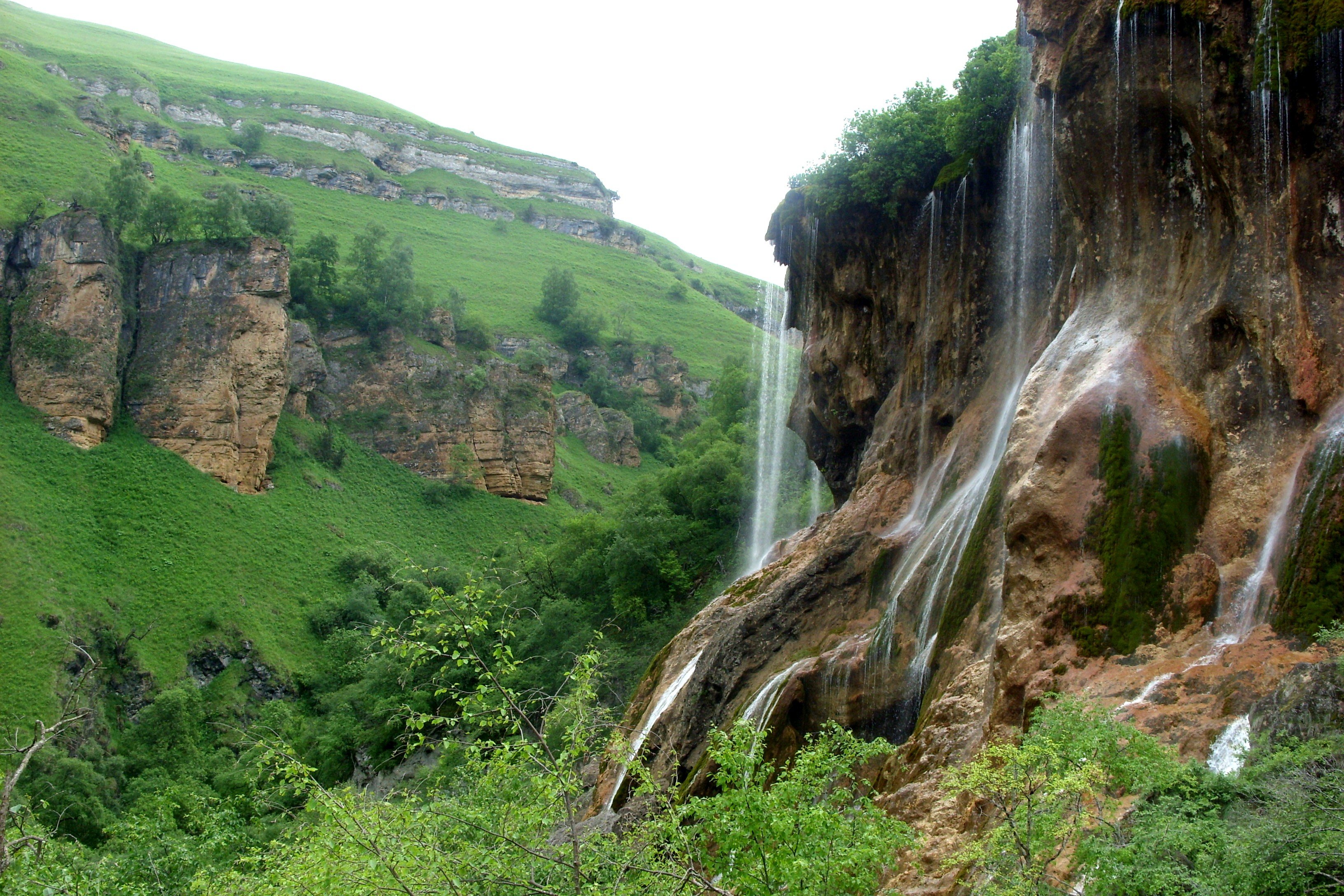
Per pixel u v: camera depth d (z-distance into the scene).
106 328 96.31
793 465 56.88
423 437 115.38
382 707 49.06
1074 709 11.28
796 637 25.30
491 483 116.31
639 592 51.03
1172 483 15.62
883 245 31.31
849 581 25.61
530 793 11.90
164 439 96.38
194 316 100.88
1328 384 14.94
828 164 32.09
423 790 18.05
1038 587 16.03
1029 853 9.80
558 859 10.88
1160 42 17.42
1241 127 16.59
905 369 30.00
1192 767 10.87
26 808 19.70
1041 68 20.52
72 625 73.38
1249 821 9.71
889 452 28.78
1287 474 14.97
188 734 66.25
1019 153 25.77
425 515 108.81
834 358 33.41
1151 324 17.55
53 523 82.88
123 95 176.12
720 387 77.31
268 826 25.75
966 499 22.80
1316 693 11.41
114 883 20.98
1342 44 15.28
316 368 114.00
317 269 123.31
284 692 78.19
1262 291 16.05
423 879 10.70
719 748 10.48
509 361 145.25
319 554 95.25
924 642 21.19
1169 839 9.32
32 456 88.00
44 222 99.31
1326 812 8.91
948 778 11.55
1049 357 18.91
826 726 12.22
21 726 62.28
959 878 12.52
